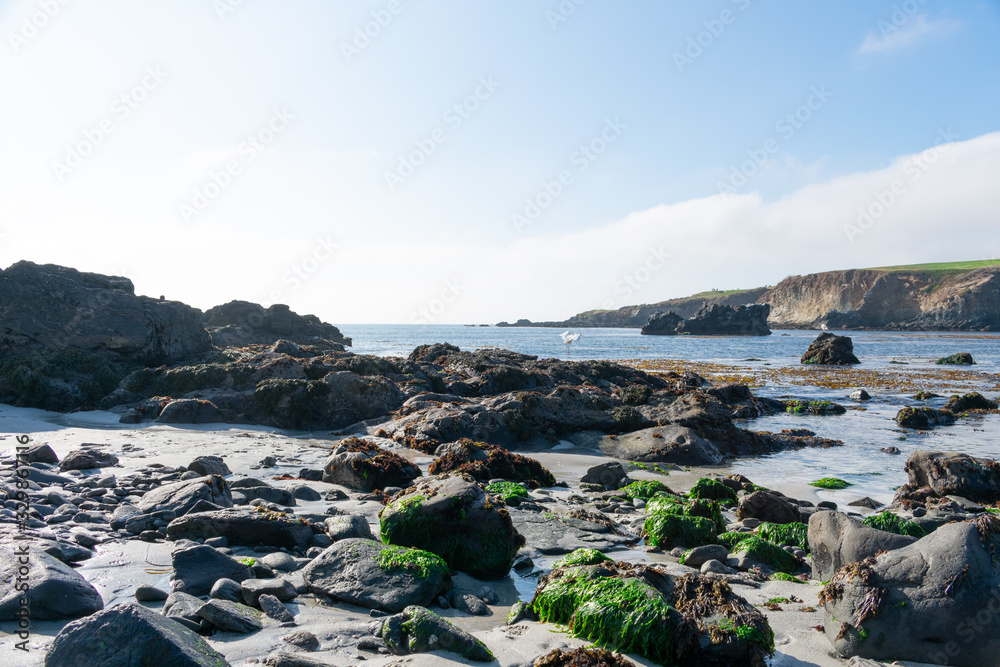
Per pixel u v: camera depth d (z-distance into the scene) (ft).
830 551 25.82
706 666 18.07
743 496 41.29
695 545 32.01
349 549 23.94
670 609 19.15
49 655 14.61
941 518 36.24
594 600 20.30
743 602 19.67
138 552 25.22
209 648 15.61
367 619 20.38
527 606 22.38
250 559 24.26
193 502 30.32
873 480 55.36
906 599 19.17
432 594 22.36
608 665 17.15
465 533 27.17
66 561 23.61
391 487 40.34
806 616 22.52
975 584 18.97
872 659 18.90
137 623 14.73
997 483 48.06
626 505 41.47
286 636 18.19
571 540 32.17
